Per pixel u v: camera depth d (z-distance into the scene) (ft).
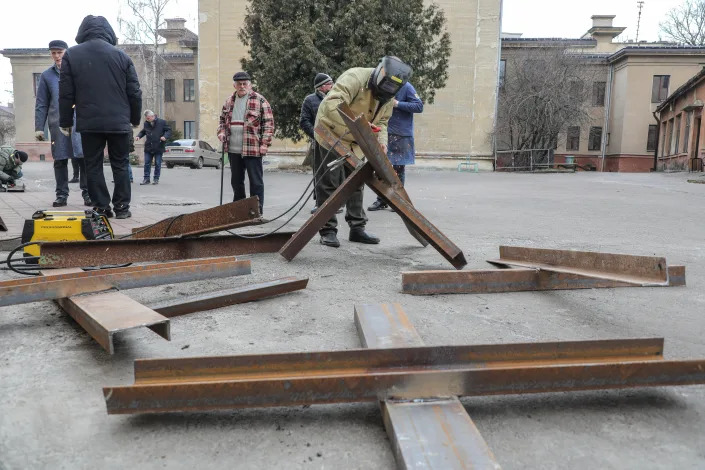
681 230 19.07
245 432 5.29
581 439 5.23
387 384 5.37
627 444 5.16
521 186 42.42
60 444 5.06
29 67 132.57
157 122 41.47
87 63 18.16
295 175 55.52
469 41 85.87
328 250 14.57
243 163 21.84
